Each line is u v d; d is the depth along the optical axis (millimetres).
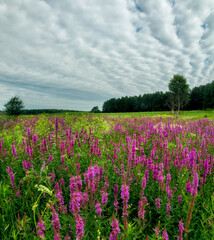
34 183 3848
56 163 4746
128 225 2496
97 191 3279
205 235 2656
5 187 3346
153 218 3379
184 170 4328
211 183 4094
